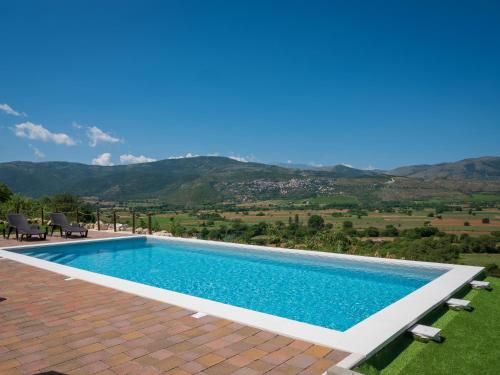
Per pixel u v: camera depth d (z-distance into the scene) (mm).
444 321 4332
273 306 5934
